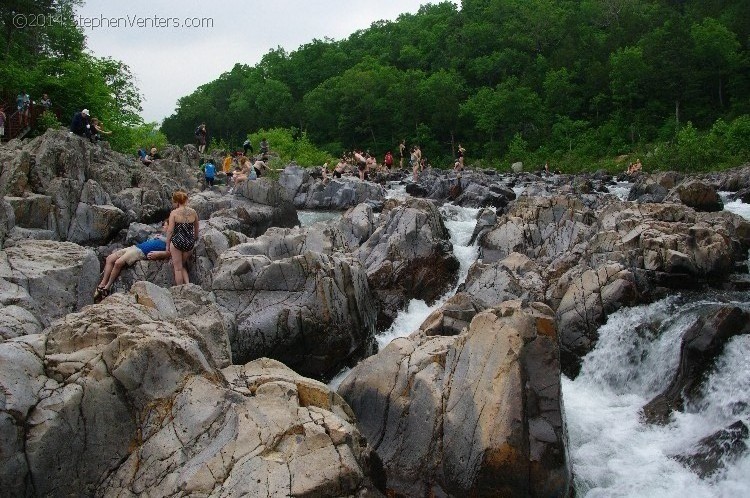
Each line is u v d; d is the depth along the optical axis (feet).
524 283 45.62
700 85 211.82
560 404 26.40
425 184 107.04
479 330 27.78
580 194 90.07
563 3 347.97
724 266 44.52
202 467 20.51
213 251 44.01
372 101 275.80
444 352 29.12
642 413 33.27
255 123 323.16
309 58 381.19
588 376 39.11
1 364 20.98
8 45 112.68
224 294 38.58
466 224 73.72
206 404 22.36
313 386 24.58
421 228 53.62
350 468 20.72
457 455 25.86
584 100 248.73
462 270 56.95
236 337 36.29
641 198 85.25
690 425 30.42
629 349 37.86
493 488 24.97
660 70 213.46
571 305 41.65
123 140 118.73
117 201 68.33
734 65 209.26
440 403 27.09
